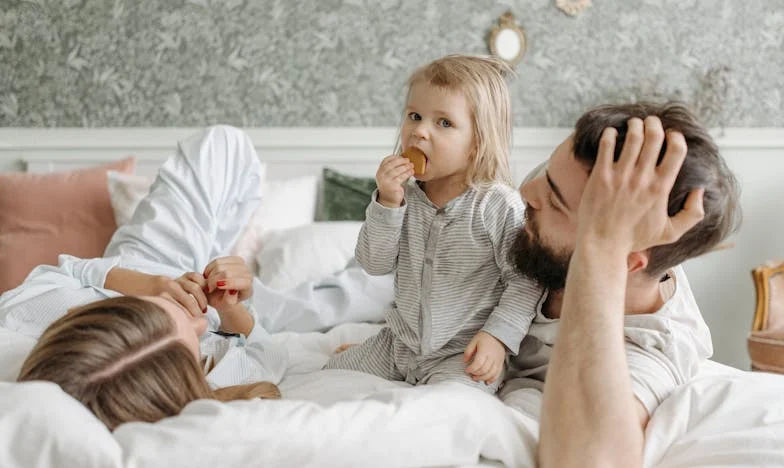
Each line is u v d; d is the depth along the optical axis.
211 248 2.00
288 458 0.80
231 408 0.82
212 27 3.48
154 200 1.91
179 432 0.78
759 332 3.07
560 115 3.64
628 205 0.94
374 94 3.56
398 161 1.45
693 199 0.96
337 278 2.34
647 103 1.06
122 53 3.46
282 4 3.49
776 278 3.21
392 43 3.55
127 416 0.87
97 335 0.90
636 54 3.65
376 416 0.85
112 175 3.00
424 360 1.48
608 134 0.97
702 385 1.09
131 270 1.57
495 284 1.47
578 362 0.91
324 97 3.55
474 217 1.47
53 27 3.42
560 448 0.89
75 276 1.58
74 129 3.45
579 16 3.61
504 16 3.56
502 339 1.35
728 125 3.71
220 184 1.98
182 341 0.98
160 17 3.46
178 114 3.51
